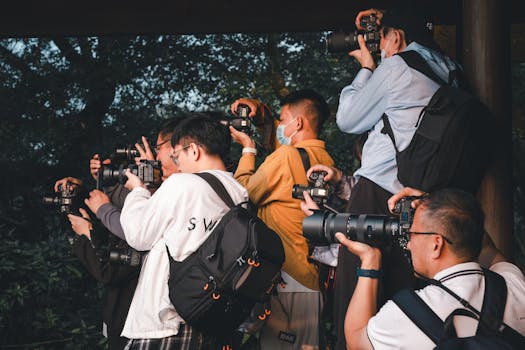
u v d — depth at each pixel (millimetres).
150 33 5543
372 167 3086
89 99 9406
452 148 2871
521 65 10203
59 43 9609
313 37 10117
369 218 2602
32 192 9234
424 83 3043
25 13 5500
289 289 3637
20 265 6953
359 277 2518
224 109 9938
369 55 3309
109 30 5523
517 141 10047
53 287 7262
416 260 2412
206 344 2957
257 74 9898
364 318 2443
